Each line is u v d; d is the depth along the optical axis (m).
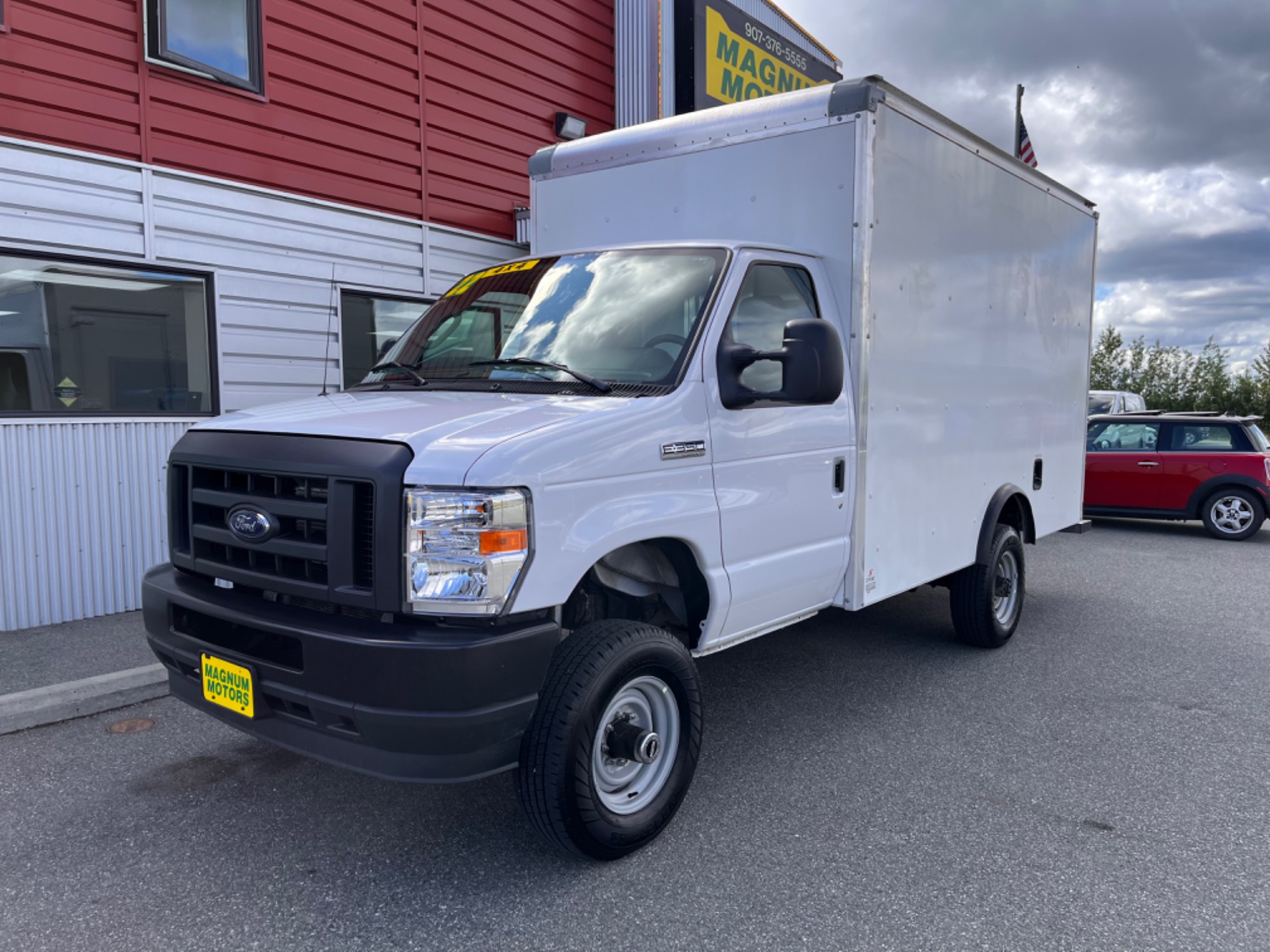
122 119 6.09
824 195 4.18
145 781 3.75
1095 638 6.27
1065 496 6.98
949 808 3.58
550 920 2.77
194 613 3.14
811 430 3.90
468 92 8.59
